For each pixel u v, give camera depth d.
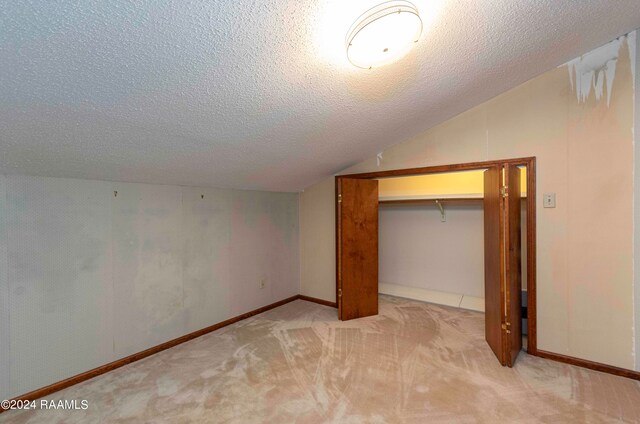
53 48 1.06
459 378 2.15
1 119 1.34
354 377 2.16
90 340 2.20
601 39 2.10
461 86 2.23
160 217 2.62
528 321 2.52
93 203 2.21
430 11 1.38
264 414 1.78
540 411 1.80
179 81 1.39
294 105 1.87
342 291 3.26
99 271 2.25
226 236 3.19
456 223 3.97
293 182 3.59
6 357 1.84
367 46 1.34
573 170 2.33
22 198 1.90
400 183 4.35
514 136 2.55
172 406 1.86
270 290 3.72
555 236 2.41
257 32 1.24
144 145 1.90
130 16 1.02
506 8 1.48
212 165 2.48
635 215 2.13
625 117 2.14
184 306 2.80
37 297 1.96
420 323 3.18
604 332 2.25
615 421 1.72
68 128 1.54
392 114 2.39
